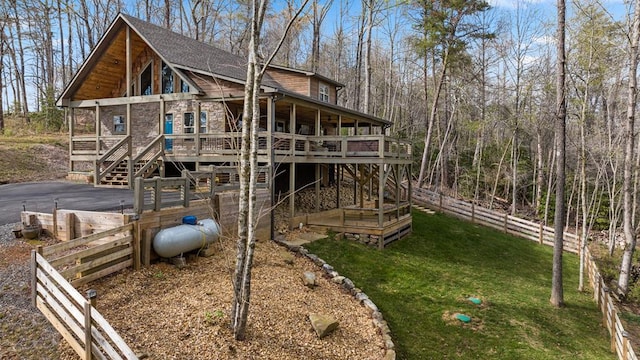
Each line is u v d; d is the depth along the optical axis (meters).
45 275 5.41
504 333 8.13
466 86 28.27
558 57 9.70
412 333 7.70
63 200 11.31
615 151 15.16
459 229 17.06
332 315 7.19
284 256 9.77
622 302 12.23
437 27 22.38
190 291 6.77
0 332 5.05
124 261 6.98
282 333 6.11
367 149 12.81
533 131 25.83
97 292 6.18
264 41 19.12
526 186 26.77
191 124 15.52
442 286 10.23
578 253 16.34
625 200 12.27
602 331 9.05
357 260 10.89
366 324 7.19
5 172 16.39
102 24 32.22
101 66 16.73
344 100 35.25
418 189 22.27
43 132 25.05
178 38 17.81
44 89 35.22
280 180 15.93
